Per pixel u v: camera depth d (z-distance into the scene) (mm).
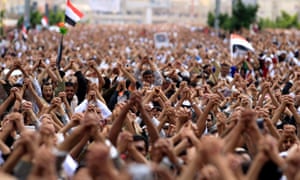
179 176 13195
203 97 23578
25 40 76375
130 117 18297
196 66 39688
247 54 45719
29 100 22797
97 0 89250
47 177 11391
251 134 14125
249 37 88812
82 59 48938
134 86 27031
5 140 15820
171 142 14641
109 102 26266
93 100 22297
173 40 90500
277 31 140500
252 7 110562
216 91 26625
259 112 17922
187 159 14164
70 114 22188
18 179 12906
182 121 17422
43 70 31062
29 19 108500
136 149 14461
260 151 12570
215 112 20375
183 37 102875
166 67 37781
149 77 28969
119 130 16016
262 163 12523
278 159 12477
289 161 12234
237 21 109750
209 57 50438
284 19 172125
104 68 37156
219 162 11562
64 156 14008
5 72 32875
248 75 38250
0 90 25219
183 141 14609
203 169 12156
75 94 26719
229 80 34812
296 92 28000
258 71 44531
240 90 26406
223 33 110062
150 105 21891
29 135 13172
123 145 14203
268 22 169875
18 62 27328
